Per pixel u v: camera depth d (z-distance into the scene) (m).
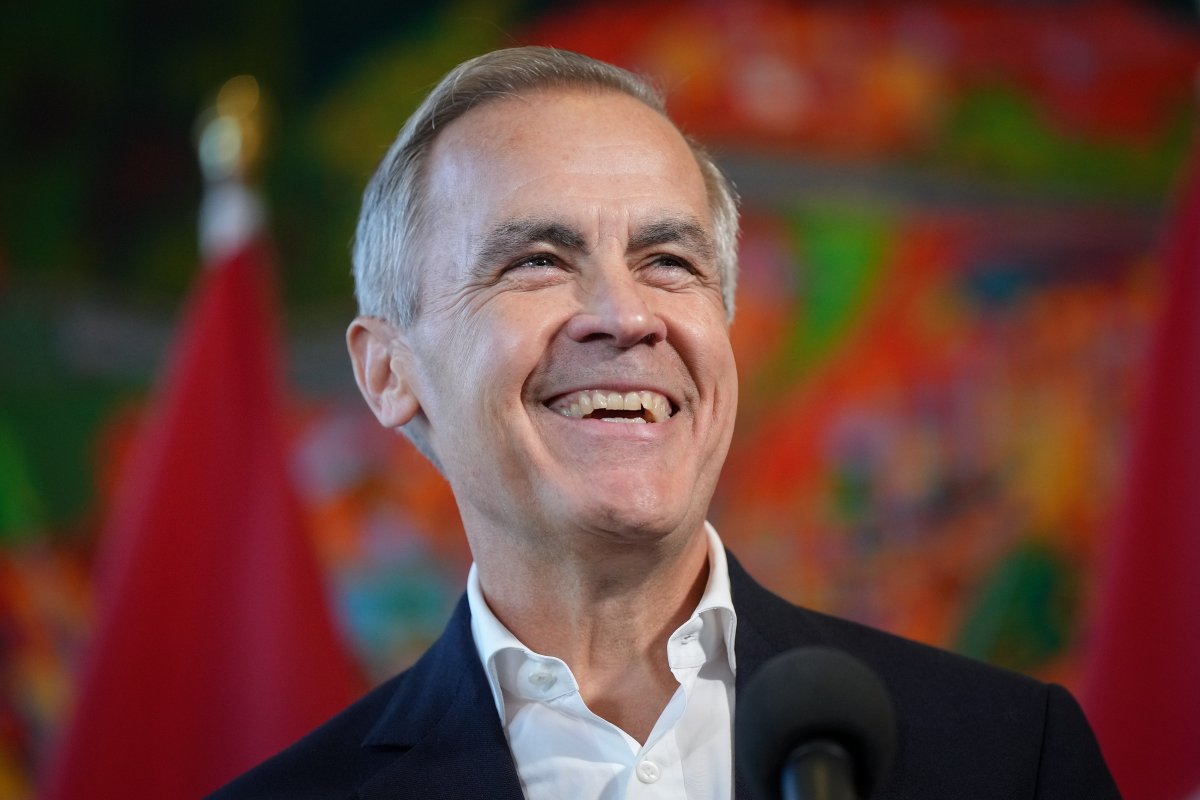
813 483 10.38
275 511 7.30
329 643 7.14
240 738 6.91
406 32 11.33
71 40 11.16
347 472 10.51
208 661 7.00
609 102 3.49
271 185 11.04
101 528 10.46
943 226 10.73
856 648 3.41
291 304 10.88
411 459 10.52
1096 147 10.83
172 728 6.86
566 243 3.27
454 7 11.32
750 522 10.36
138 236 11.02
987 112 10.88
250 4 11.29
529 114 3.44
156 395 10.78
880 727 2.32
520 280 3.27
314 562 7.30
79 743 6.79
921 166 10.79
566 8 11.20
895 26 10.95
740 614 3.35
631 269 3.31
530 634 3.35
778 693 2.33
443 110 3.58
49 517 10.39
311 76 11.26
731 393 3.33
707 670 3.30
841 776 2.27
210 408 7.42
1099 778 3.17
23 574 10.25
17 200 10.88
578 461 3.10
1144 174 10.80
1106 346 10.52
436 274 3.42
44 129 11.02
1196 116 10.84
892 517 10.31
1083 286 10.63
